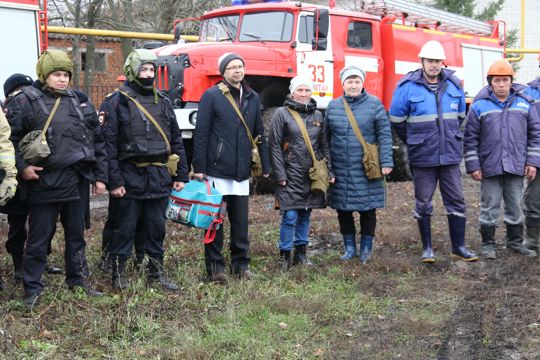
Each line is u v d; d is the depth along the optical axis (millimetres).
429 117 6621
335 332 4863
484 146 6895
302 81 6477
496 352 4469
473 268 6586
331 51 10992
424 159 6668
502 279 6184
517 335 4762
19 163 4898
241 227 6066
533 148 6891
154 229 5641
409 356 4398
